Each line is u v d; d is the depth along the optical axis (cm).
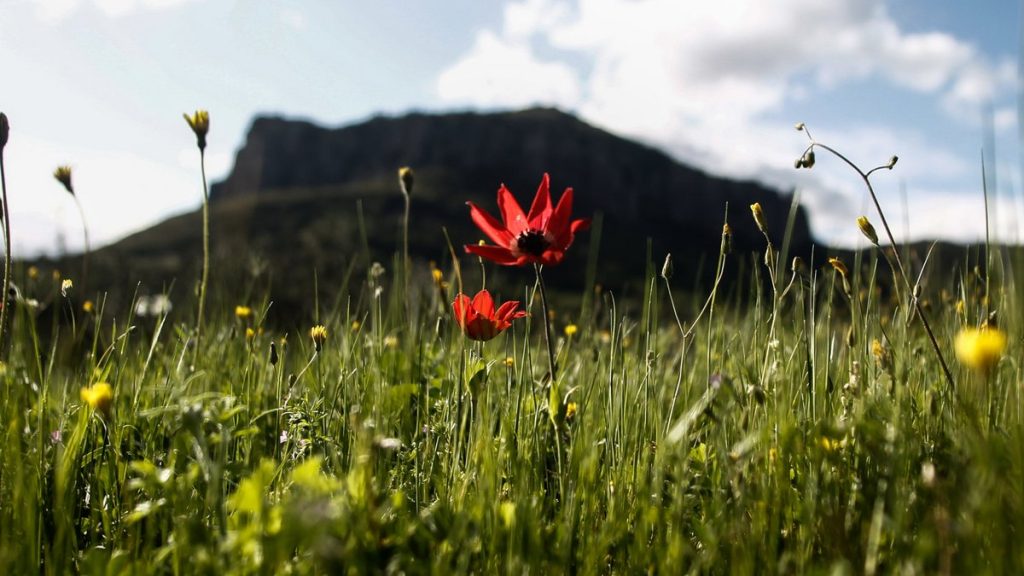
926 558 23
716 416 28
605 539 26
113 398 33
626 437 31
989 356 23
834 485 27
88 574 25
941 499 23
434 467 32
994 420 27
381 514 26
